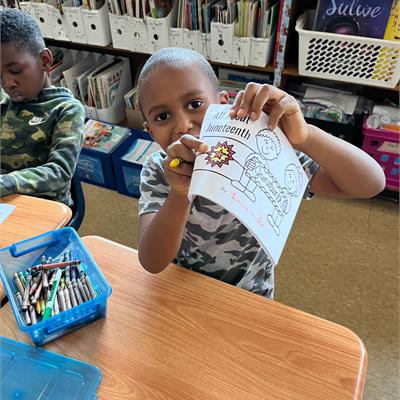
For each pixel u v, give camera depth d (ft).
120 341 1.88
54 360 1.80
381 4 4.33
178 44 5.55
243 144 1.55
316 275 4.99
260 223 1.49
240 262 2.75
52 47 7.04
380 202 6.02
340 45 4.66
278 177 1.61
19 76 3.82
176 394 1.68
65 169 3.64
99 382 1.72
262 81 5.98
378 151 5.52
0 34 3.62
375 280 4.91
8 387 1.71
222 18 5.01
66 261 2.14
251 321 1.96
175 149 1.65
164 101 2.03
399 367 4.00
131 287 2.13
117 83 6.81
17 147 4.05
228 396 1.66
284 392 1.67
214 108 1.73
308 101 5.66
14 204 2.81
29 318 1.79
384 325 4.42
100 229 5.81
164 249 2.12
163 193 2.51
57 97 4.05
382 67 4.67
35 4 6.04
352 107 5.55
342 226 5.65
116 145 6.32
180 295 2.09
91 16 5.76
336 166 2.22
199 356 1.81
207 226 2.59
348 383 1.70
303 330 1.91
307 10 5.30
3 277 1.95
